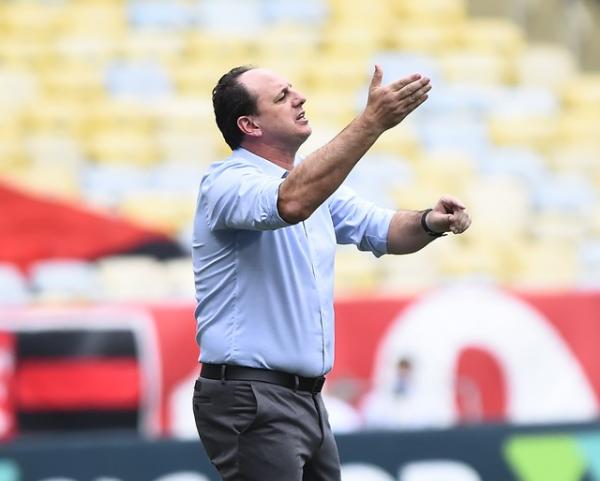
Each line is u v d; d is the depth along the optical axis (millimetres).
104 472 23016
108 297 36406
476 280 41500
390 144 49125
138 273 37031
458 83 54000
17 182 42000
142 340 29312
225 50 54156
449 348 31266
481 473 24453
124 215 43875
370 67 53219
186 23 56344
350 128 12469
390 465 24109
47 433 28609
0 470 22688
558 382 31641
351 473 23859
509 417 31375
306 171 12484
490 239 44719
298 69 52875
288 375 13695
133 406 29125
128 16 56375
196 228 13984
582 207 47688
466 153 49594
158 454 23281
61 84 51938
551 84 55750
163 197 45250
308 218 13789
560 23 60250
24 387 28656
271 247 13688
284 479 13492
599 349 31859
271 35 55062
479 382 31359
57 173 46094
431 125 51094
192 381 29484
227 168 13656
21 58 53500
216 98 14047
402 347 31078
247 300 13664
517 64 55906
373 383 30828
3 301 35594
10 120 49312
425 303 31406
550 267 42469
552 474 24672
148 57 53719
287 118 13906
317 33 55906
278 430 13555
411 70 53531
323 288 13977
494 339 31516
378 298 31109
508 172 49344
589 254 43969
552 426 24953
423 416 30891
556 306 31891
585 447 24969
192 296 36500
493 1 60562
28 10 56438
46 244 36781
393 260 41094
